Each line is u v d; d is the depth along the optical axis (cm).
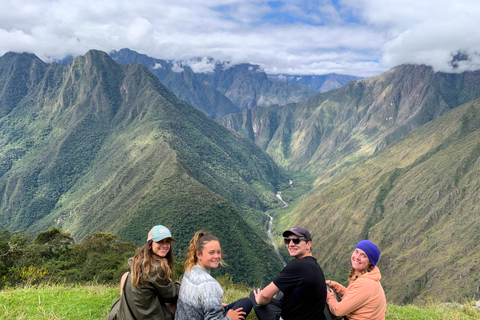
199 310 513
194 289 515
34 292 991
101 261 2975
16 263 2728
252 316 789
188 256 560
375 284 576
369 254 584
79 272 2533
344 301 577
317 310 548
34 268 1788
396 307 1123
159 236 530
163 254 548
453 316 984
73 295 966
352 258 605
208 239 545
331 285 691
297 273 541
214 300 507
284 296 562
